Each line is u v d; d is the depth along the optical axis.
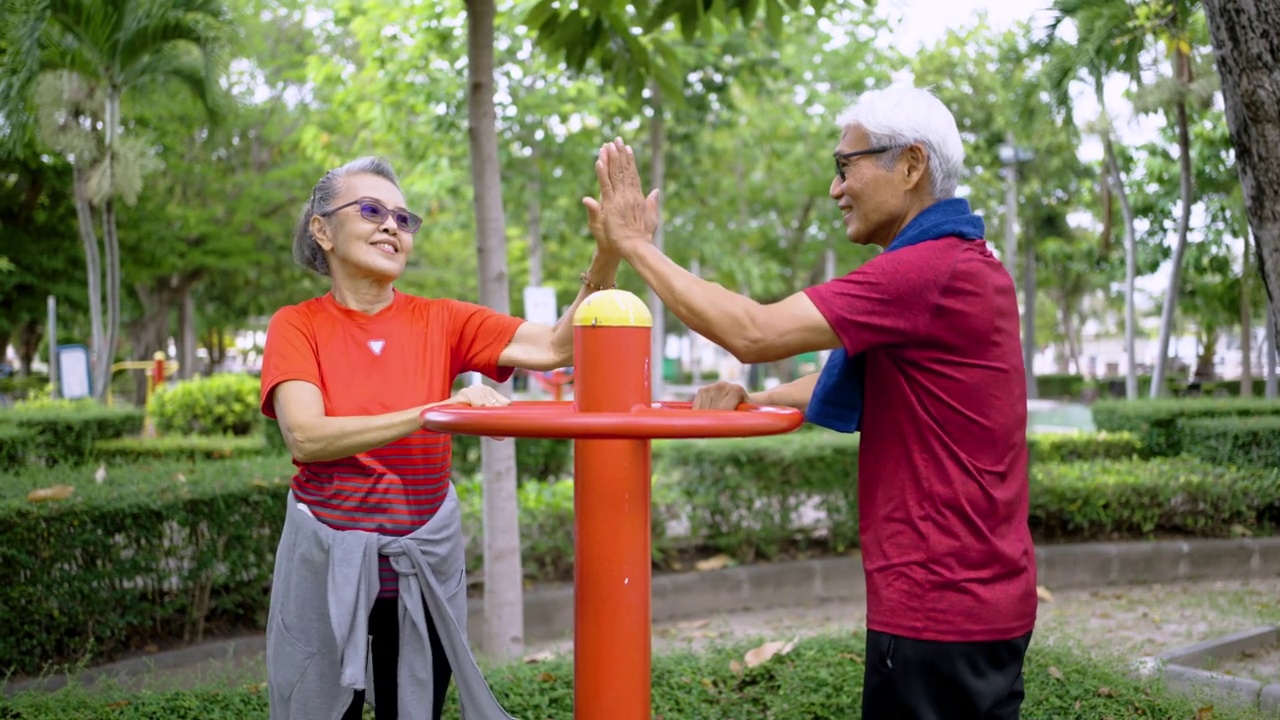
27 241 17.38
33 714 3.32
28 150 11.20
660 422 1.63
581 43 4.34
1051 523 6.99
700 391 2.43
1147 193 16.16
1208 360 28.77
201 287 27.02
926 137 2.03
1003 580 1.95
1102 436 8.97
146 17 8.47
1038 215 23.47
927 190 2.07
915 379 1.96
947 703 1.95
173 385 13.87
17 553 4.10
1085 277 28.97
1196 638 5.09
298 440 2.04
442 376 2.30
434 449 2.20
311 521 2.12
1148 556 6.64
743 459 6.12
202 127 18.62
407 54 11.29
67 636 4.50
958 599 1.92
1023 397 2.04
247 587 5.03
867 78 16.56
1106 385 28.72
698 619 5.80
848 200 2.16
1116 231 17.89
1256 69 3.00
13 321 19.52
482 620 5.36
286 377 2.10
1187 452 8.53
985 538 1.93
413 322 2.30
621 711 1.91
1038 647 4.04
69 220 17.91
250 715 3.34
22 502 4.24
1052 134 15.39
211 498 4.76
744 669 3.79
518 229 19.27
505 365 2.42
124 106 10.00
